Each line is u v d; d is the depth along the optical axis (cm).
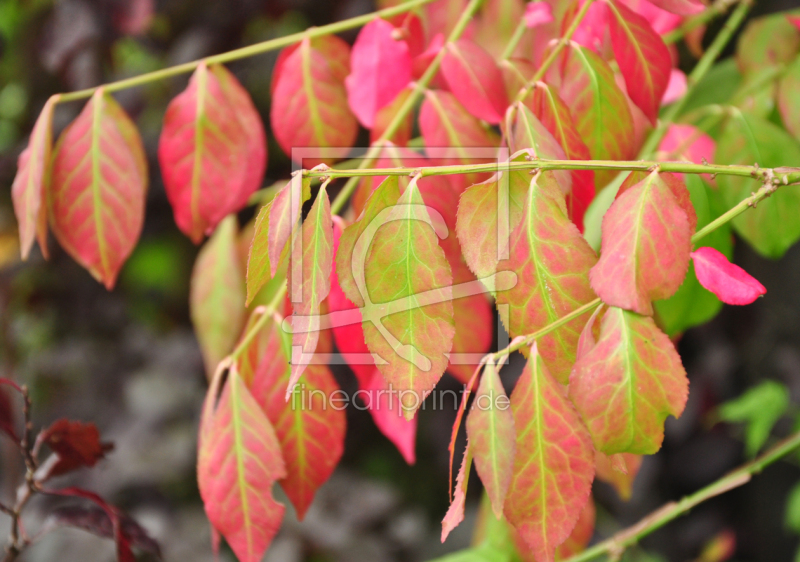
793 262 177
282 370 68
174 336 230
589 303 61
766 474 201
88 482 181
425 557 195
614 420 60
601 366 60
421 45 75
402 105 71
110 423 205
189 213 70
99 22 132
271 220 59
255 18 172
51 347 226
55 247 216
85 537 154
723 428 211
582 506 60
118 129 70
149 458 189
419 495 223
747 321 199
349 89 70
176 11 168
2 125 214
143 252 236
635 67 67
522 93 66
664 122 76
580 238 61
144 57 193
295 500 69
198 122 70
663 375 60
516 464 60
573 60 67
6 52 165
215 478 67
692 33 85
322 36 72
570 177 65
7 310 205
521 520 60
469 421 60
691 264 71
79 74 142
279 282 77
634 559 179
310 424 68
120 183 70
